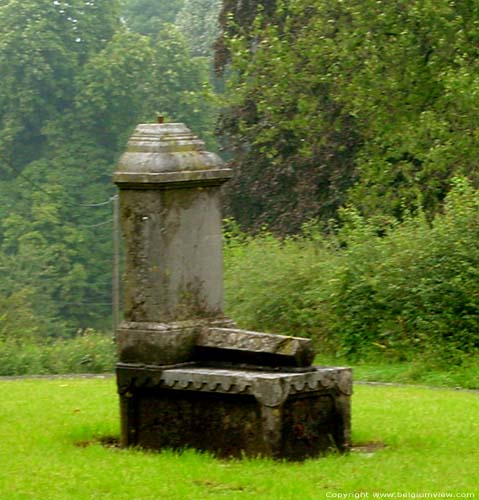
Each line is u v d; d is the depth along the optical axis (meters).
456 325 27.28
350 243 29.81
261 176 50.09
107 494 12.73
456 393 21.42
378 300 28.42
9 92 72.94
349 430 15.05
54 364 28.11
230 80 45.47
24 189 71.44
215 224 15.56
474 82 37.31
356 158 45.84
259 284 31.30
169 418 14.96
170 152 15.05
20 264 66.38
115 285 41.16
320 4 41.72
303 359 14.61
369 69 40.66
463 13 39.97
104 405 18.92
